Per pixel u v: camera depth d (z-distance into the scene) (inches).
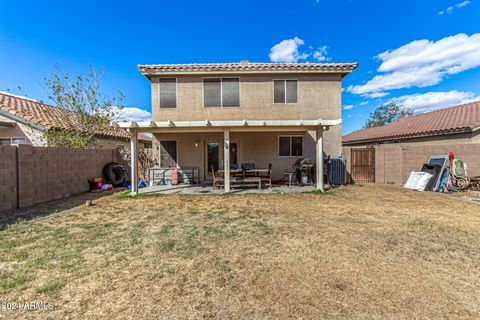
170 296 108.7
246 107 490.6
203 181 509.0
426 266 137.1
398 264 139.3
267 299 106.0
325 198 341.1
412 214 252.1
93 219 237.0
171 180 486.6
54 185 339.9
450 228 204.4
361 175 508.7
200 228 206.1
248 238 181.0
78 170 394.6
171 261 143.3
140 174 524.4
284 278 123.6
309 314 96.3
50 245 168.2
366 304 102.7
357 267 135.6
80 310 99.5
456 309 100.0
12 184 276.5
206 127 386.6
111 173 465.1
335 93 494.6
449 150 430.0
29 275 126.5
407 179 485.1
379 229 202.2
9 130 454.3
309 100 493.4
